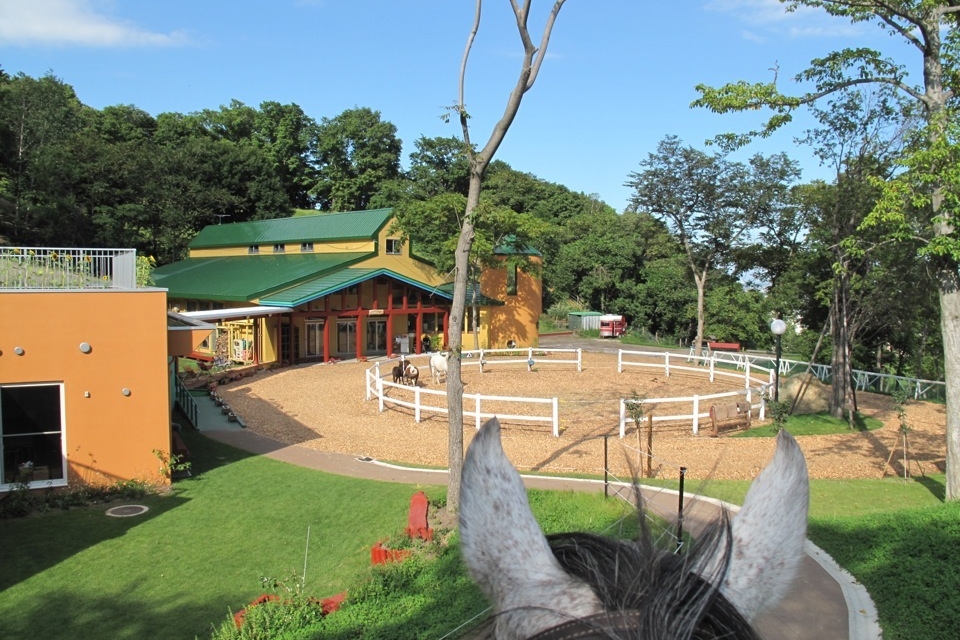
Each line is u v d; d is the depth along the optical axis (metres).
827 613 7.31
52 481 13.28
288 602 8.30
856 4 11.37
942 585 7.69
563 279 60.81
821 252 27.91
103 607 8.84
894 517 10.30
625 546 1.44
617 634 1.11
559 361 32.78
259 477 14.45
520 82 10.35
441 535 10.41
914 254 19.36
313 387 26.03
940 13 11.25
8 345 12.93
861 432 19.00
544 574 1.35
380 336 37.91
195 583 9.51
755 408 21.00
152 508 12.58
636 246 61.22
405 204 36.06
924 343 28.69
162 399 13.93
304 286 32.47
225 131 72.88
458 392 11.25
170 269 44.28
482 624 1.50
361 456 16.20
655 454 15.94
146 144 56.56
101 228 47.97
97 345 13.51
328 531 11.32
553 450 16.58
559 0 9.86
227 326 32.88
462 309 11.25
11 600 9.05
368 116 69.88
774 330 18.08
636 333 56.28
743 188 37.62
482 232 31.31
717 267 41.72
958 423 11.78
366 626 7.59
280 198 64.25
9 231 44.03
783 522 1.52
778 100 12.09
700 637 1.16
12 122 46.78
